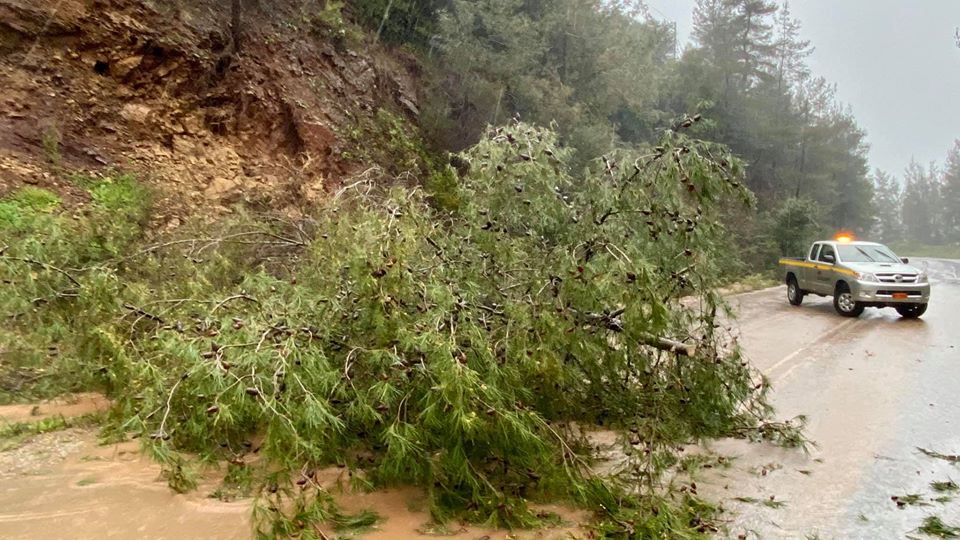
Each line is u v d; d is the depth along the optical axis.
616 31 22.75
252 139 12.55
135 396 4.32
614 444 4.55
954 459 4.69
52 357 5.50
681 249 5.10
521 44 18.56
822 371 7.56
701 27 41.56
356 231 4.66
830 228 44.34
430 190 8.32
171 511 3.63
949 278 23.97
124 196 9.64
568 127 18.84
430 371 3.67
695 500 3.83
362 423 3.97
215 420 3.45
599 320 4.77
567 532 3.49
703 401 5.07
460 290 4.55
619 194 5.18
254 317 4.12
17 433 4.83
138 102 11.16
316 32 15.39
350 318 4.30
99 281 5.20
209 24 12.64
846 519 3.68
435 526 3.52
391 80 17.08
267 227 7.02
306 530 3.14
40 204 8.81
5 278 5.30
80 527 3.42
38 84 10.12
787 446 5.04
